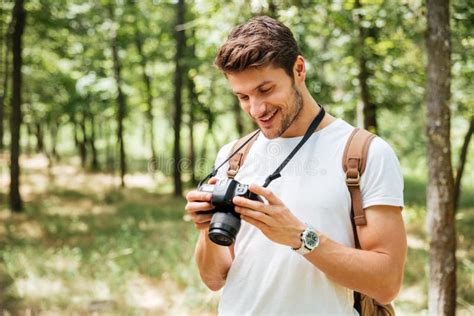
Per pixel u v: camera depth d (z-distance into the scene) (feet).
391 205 5.10
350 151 5.31
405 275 23.62
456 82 22.07
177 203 50.90
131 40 60.80
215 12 21.84
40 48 52.80
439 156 14.49
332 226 5.28
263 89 5.11
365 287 4.98
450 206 14.62
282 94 5.15
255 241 5.66
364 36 25.05
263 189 4.79
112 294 21.53
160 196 57.06
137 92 72.95
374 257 4.98
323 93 29.91
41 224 37.35
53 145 93.71
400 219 5.19
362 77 28.22
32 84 58.29
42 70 59.21
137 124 100.83
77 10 47.70
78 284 22.59
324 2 21.71
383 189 5.11
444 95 14.28
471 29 17.48
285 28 5.24
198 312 20.20
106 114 76.59
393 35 22.94
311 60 27.30
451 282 14.85
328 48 30.78
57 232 34.83
